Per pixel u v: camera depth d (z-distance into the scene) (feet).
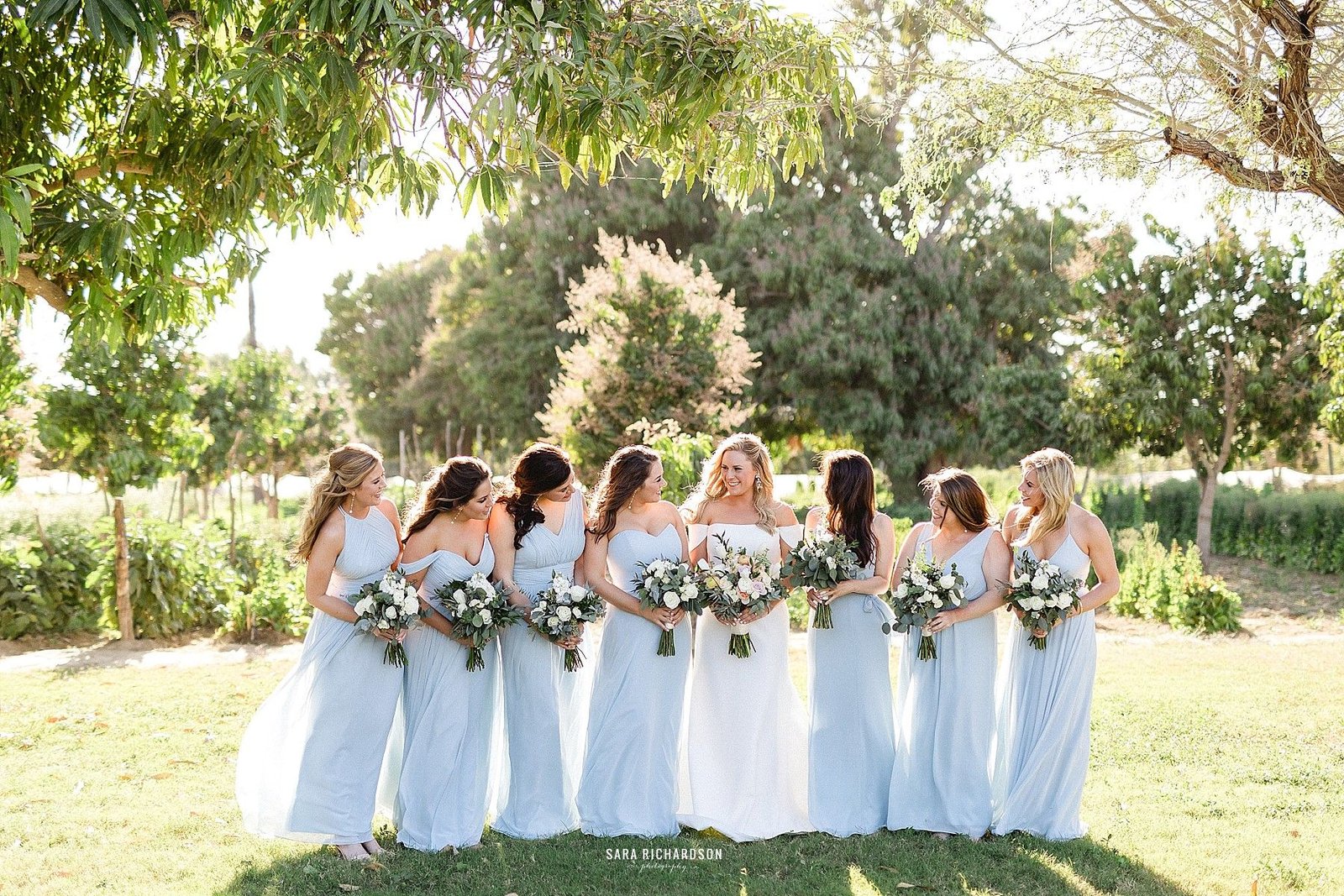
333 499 14.47
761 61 14.48
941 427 80.53
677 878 13.38
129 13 12.38
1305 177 15.55
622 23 14.42
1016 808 15.21
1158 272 51.37
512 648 15.34
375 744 14.57
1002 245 81.30
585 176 15.24
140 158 15.44
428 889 12.99
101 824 15.31
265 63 12.25
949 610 15.16
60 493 52.13
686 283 55.06
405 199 13.43
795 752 15.99
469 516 14.96
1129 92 17.04
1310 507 52.80
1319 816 15.98
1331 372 47.88
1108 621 40.34
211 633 35.81
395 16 12.30
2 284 14.02
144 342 14.93
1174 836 15.12
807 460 91.30
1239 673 28.12
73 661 30.83
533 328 85.35
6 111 14.51
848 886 13.14
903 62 18.07
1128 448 56.59
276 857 14.10
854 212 78.79
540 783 15.29
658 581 14.93
